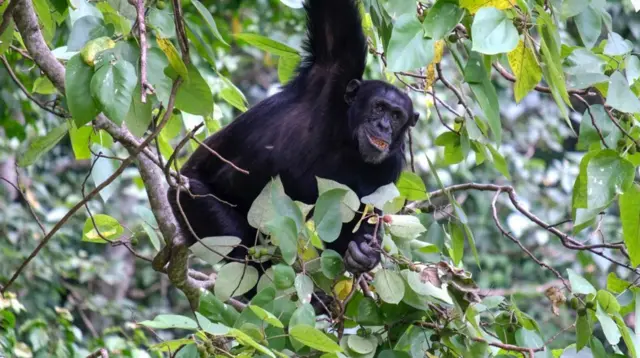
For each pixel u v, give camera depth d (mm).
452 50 8797
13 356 12438
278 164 10883
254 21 21438
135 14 7922
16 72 14219
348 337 8359
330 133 11109
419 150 21203
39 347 14391
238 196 11023
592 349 8484
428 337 8750
